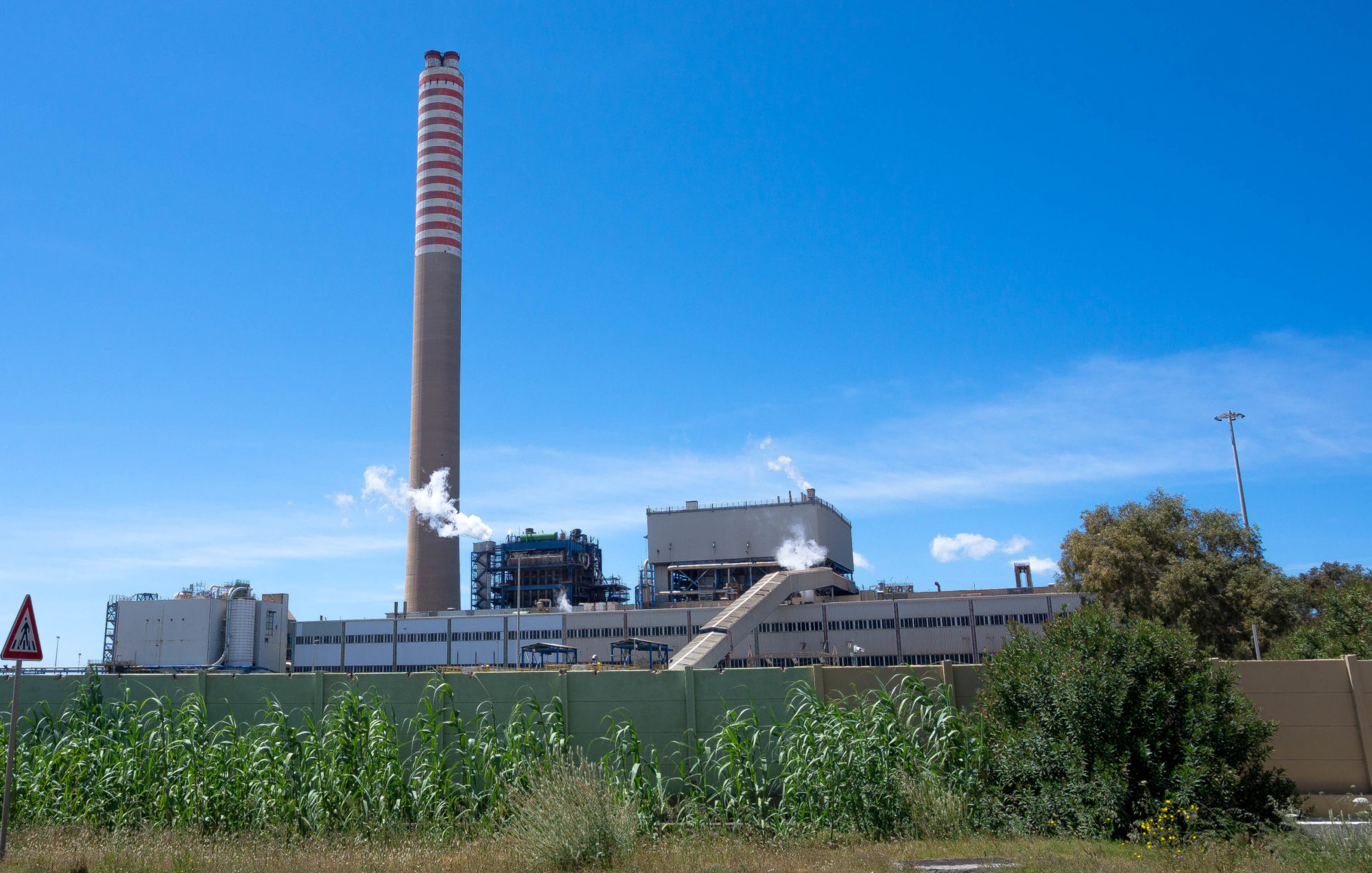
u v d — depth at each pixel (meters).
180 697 20.09
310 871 13.16
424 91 126.19
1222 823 13.60
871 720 17.06
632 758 17.86
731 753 17.03
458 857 14.19
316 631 106.12
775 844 14.84
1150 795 14.14
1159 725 14.49
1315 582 70.50
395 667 102.88
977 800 15.74
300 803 17.17
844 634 91.19
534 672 18.92
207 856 14.53
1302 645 29.42
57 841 15.41
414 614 106.06
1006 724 16.08
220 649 105.00
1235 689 16.66
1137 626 15.73
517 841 14.40
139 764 18.42
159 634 104.25
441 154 123.69
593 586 128.75
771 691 18.16
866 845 14.49
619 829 13.95
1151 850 12.59
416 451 115.88
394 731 18.20
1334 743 16.91
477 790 17.81
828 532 121.56
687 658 68.50
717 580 117.06
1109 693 14.70
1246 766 15.00
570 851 13.44
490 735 18.22
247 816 17.38
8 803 13.87
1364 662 17.09
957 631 88.62
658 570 120.12
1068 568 61.50
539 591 125.56
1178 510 58.09
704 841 15.10
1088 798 14.30
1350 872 11.39
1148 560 56.06
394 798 17.34
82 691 20.12
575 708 18.64
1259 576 52.66
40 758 18.53
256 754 17.83
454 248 122.06
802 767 16.44
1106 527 59.44
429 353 118.12
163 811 17.66
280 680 19.81
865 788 15.83
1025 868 11.85
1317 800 16.33
